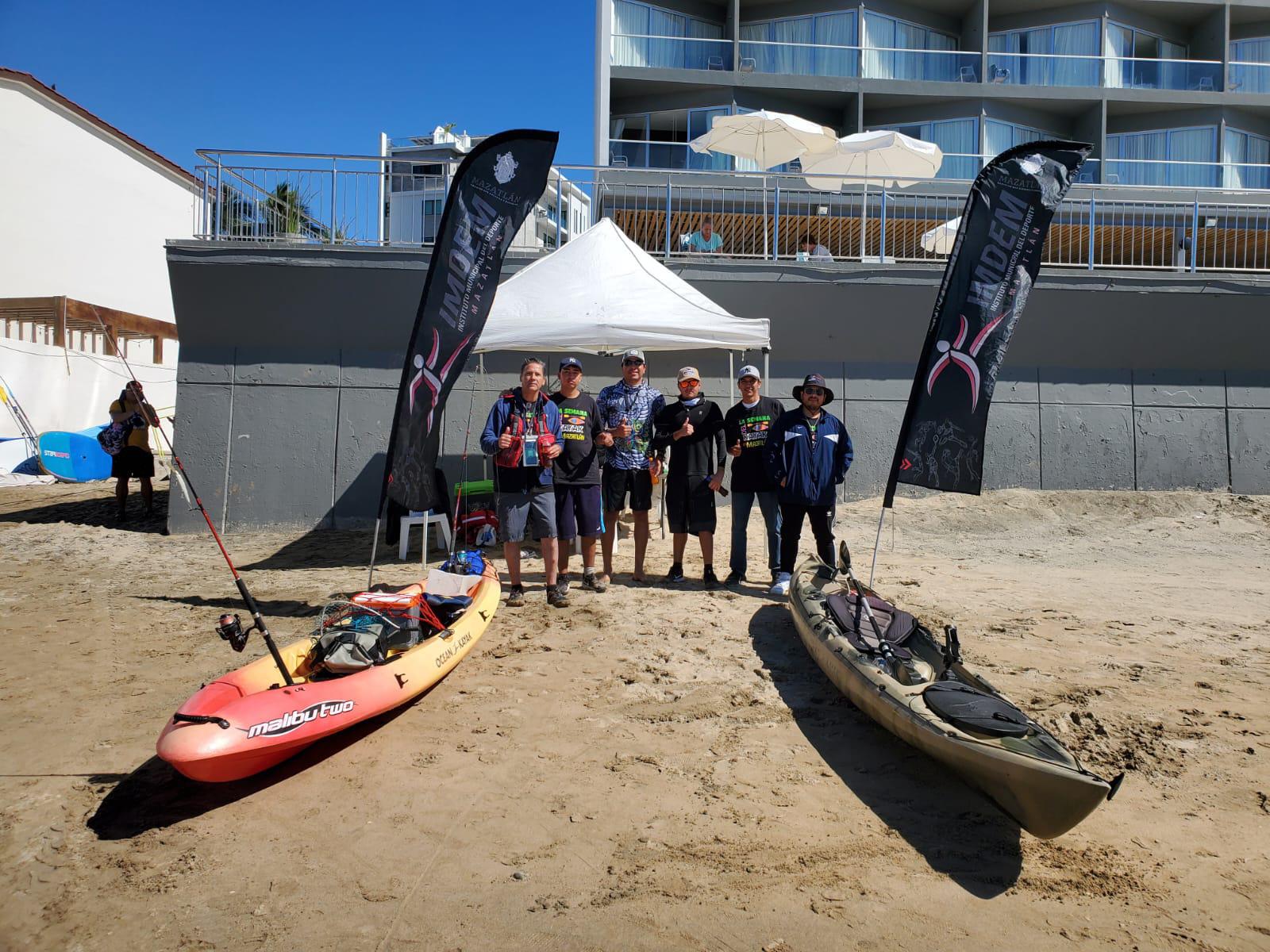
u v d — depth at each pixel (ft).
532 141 21.67
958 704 14.80
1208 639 22.47
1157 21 77.36
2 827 13.47
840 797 14.87
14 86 71.26
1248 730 17.03
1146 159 74.23
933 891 12.30
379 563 31.27
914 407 21.95
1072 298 41.14
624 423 25.88
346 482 38.34
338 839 13.34
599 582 25.86
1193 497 41.91
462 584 21.50
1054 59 75.92
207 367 38.01
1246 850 13.28
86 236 77.00
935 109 73.87
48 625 23.47
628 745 16.56
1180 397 43.37
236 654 20.95
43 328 63.21
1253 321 42.19
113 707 17.88
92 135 77.25
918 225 57.47
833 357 41.73
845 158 55.21
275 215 39.50
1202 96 72.49
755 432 25.58
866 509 40.16
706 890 12.22
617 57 72.18
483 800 14.55
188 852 12.93
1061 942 11.21
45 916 11.44
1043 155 21.11
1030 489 42.80
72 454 56.24
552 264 31.12
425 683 17.40
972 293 21.47
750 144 54.19
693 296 31.53
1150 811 14.37
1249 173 75.20
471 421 39.14
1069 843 13.53
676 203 56.80
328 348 38.45
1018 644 21.89
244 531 37.91
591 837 13.52
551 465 23.59
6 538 36.17
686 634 22.22
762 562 30.01
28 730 16.79
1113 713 17.78
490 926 11.39
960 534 37.04
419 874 12.50
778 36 75.31
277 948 10.88
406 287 37.24
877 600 20.89
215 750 13.24
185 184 86.38
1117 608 25.34
